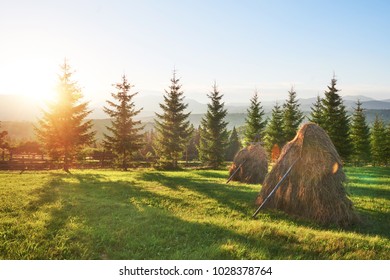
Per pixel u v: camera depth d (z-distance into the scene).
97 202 12.98
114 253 7.15
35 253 7.05
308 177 11.44
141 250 7.47
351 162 59.03
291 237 8.41
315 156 11.52
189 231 8.93
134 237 8.25
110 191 16.34
